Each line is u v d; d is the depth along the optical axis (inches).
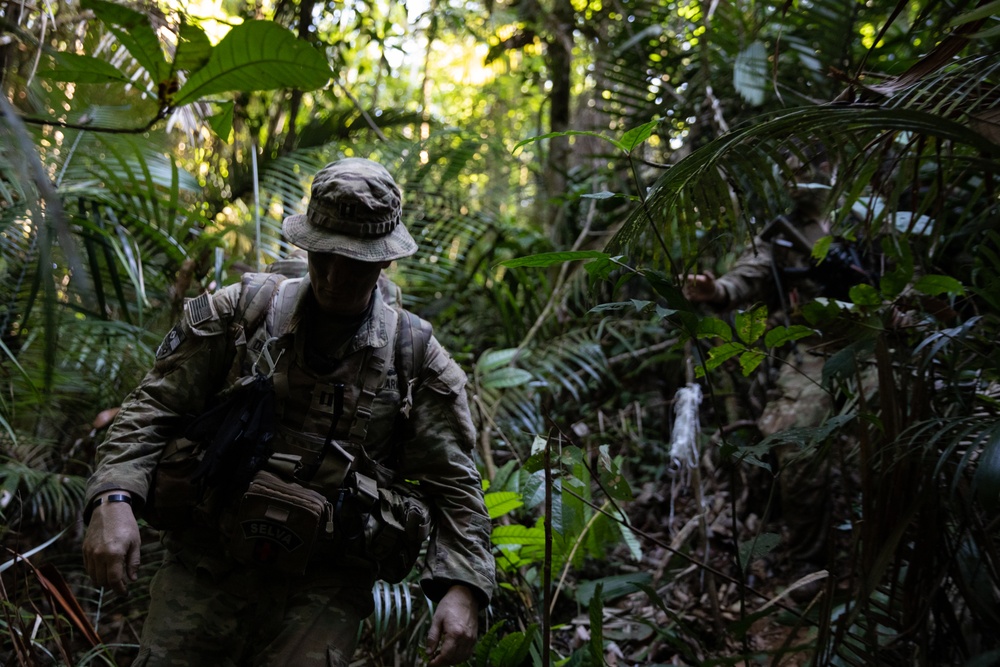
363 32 216.1
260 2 185.2
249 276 73.6
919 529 70.2
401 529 70.7
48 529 133.3
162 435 69.6
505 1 252.8
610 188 213.0
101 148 125.9
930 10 73.0
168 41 112.7
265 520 65.2
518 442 154.0
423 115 197.0
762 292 130.2
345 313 70.2
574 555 110.7
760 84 146.3
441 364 74.2
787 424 133.1
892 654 77.8
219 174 170.9
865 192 102.4
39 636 95.2
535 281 203.5
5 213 101.2
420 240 179.9
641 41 194.7
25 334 113.4
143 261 127.0
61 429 133.3
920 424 68.7
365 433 70.1
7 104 42.5
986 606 67.0
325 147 179.0
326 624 68.8
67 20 110.6
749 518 149.6
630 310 81.7
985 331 79.3
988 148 55.6
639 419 176.1
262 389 68.4
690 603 122.5
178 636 67.2
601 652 85.4
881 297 77.1
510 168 219.5
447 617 68.8
